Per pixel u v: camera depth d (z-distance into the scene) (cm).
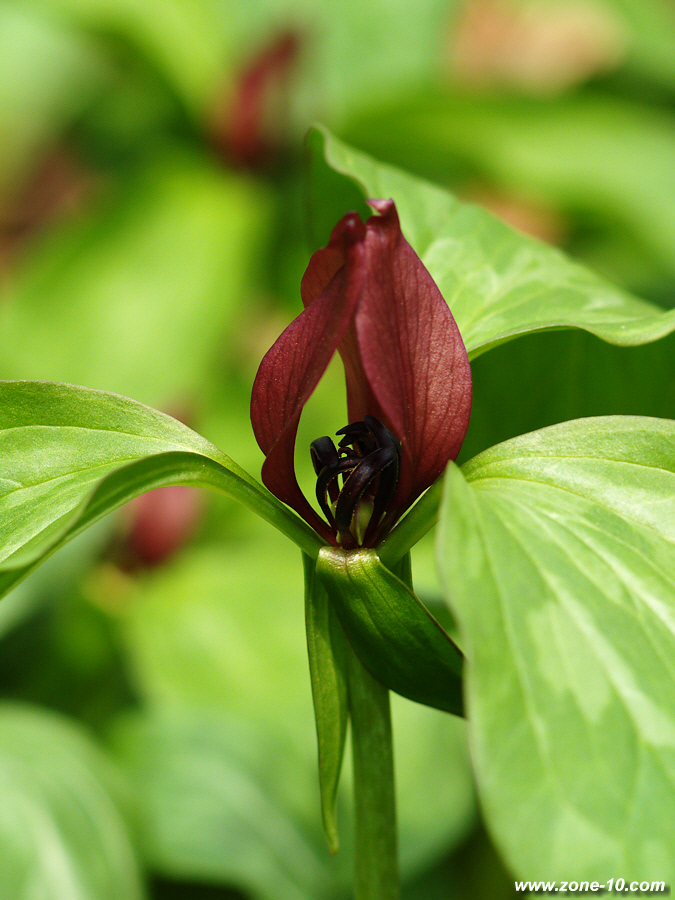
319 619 24
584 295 26
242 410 64
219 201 65
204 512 55
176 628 48
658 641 22
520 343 29
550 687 22
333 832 24
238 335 69
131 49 69
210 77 67
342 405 62
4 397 25
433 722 41
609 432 24
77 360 60
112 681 46
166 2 68
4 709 40
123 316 60
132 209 64
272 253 67
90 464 24
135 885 34
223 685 46
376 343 23
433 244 27
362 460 24
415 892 40
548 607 22
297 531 24
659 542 23
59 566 42
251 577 52
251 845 38
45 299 62
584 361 29
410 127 68
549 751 21
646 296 57
